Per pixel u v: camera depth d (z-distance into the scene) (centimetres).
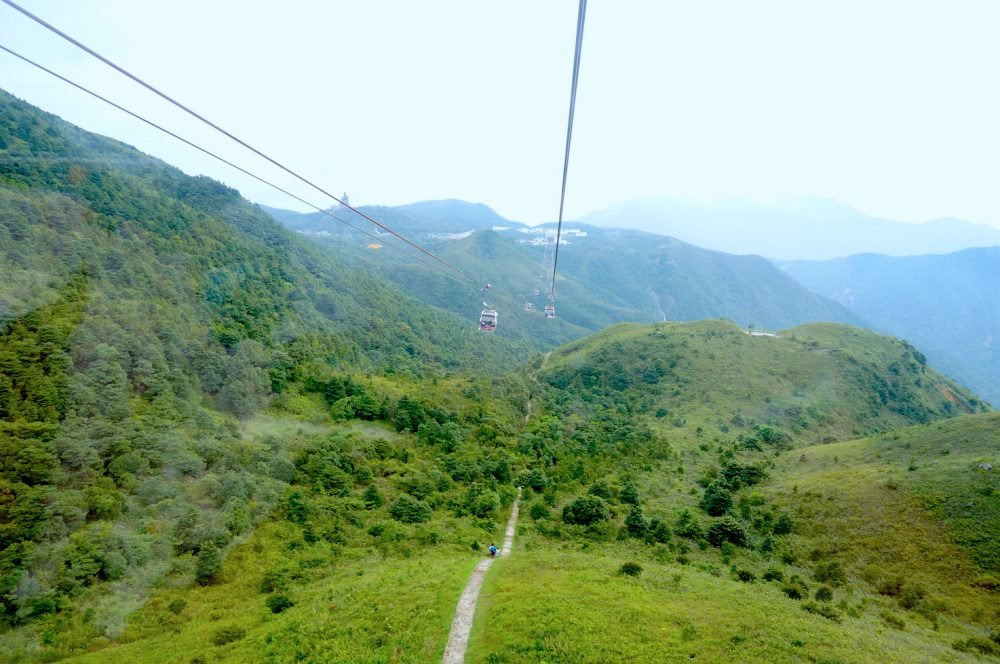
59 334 5584
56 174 8650
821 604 3722
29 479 4441
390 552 4994
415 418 8400
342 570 4597
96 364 5669
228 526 4959
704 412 12006
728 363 14550
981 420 6969
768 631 2923
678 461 8662
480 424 8931
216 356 7506
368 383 9356
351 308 13525
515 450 8181
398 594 3628
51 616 3719
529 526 5888
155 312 7238
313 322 11169
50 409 4997
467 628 3048
